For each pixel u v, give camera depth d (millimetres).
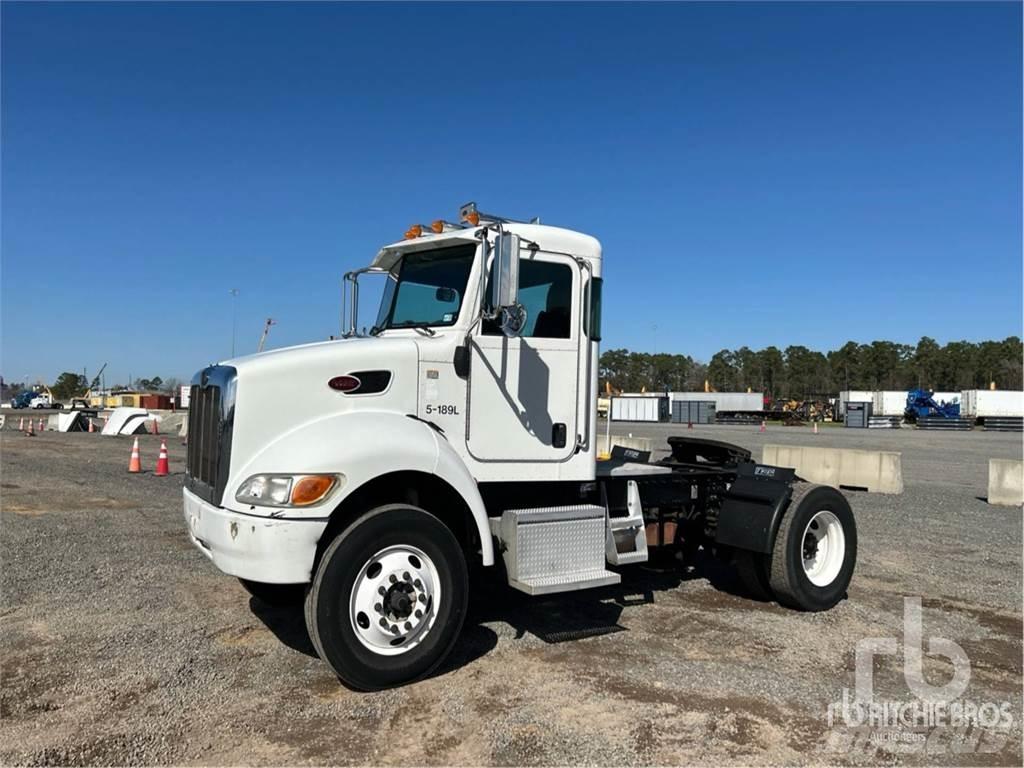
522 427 5422
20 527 9438
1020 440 36031
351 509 4738
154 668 4809
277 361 4703
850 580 6895
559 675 4754
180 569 7379
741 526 6406
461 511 5129
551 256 5602
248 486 4426
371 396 4918
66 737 3854
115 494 12602
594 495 5945
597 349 5785
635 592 6895
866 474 14516
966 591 7023
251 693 4426
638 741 3871
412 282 5812
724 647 5367
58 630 5535
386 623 4469
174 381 98375
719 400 74188
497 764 3621
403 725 4020
